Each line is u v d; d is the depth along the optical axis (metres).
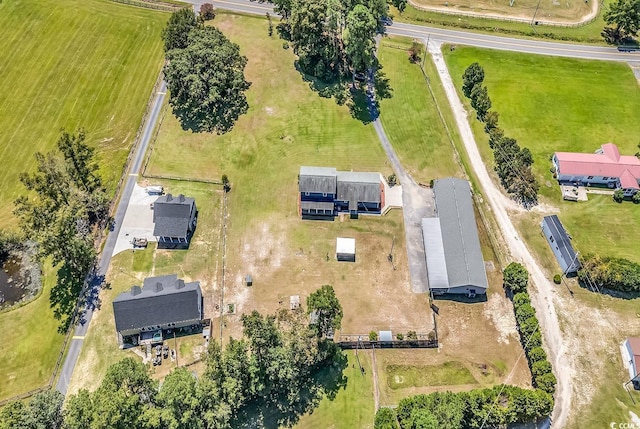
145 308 81.06
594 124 114.81
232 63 117.94
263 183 102.94
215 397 69.44
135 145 108.00
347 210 99.94
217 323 84.44
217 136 110.12
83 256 84.50
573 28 138.75
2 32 129.50
